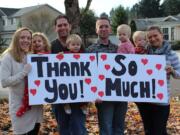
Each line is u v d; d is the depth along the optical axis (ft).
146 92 22.53
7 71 20.36
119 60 22.34
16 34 20.65
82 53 22.00
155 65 22.50
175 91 48.37
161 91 22.56
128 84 22.45
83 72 22.06
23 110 20.74
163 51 22.66
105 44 22.77
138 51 23.40
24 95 20.92
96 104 22.95
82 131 22.22
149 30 22.63
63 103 21.94
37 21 213.46
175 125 30.55
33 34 22.07
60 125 22.70
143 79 22.50
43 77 21.40
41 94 21.34
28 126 20.98
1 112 34.83
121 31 23.09
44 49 22.12
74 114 22.12
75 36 22.12
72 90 21.89
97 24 22.57
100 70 22.24
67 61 21.81
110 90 22.30
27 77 21.11
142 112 23.68
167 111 22.80
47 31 210.38
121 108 22.89
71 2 39.11
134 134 28.19
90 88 22.11
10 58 20.53
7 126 29.71
